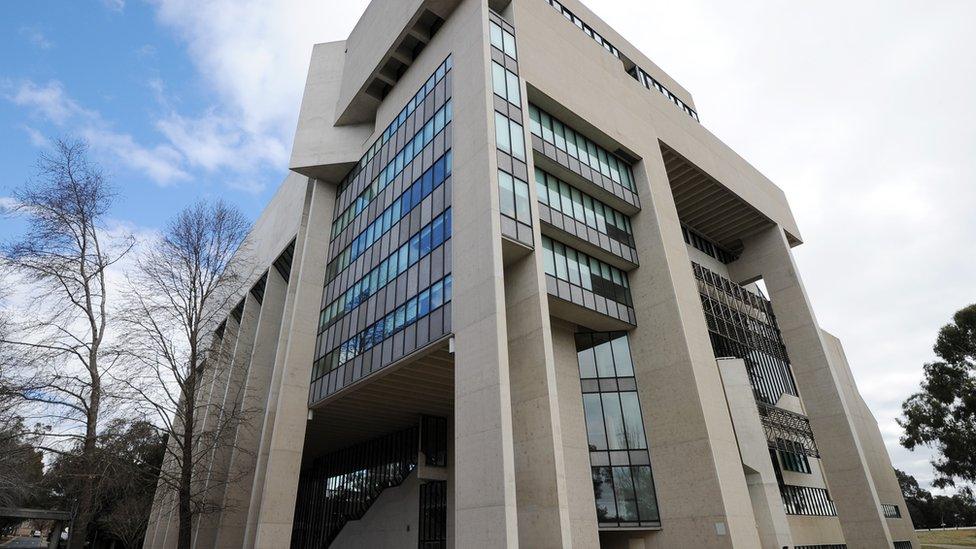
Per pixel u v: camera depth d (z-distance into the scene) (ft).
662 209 92.32
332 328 90.33
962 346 105.91
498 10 85.76
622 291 85.87
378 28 99.30
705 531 66.18
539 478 54.24
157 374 62.23
